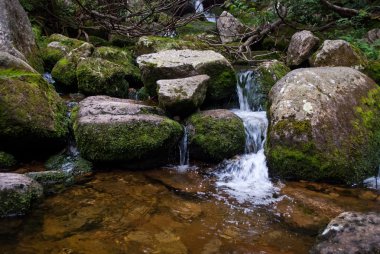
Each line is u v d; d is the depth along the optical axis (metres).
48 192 3.34
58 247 2.55
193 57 5.11
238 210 3.12
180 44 6.51
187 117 4.38
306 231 2.80
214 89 4.98
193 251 2.54
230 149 4.09
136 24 7.03
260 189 3.53
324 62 5.43
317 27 7.54
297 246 2.60
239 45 7.13
